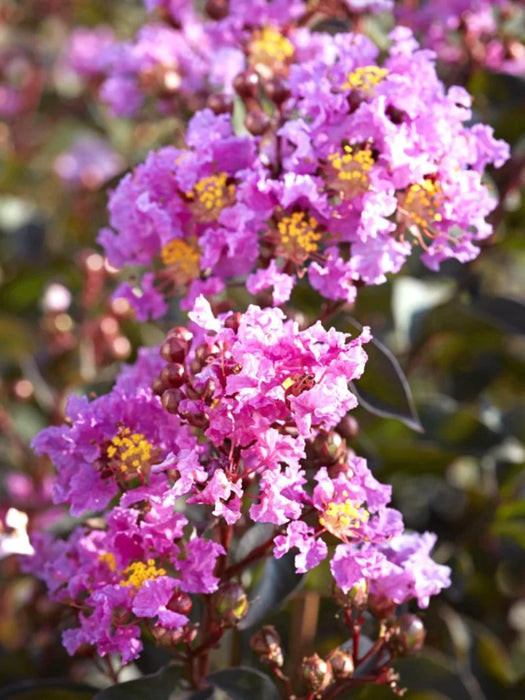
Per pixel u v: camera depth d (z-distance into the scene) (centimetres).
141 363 45
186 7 57
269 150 45
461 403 66
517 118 58
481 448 59
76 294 70
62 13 101
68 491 41
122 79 58
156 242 46
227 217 43
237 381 37
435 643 54
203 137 45
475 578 62
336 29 55
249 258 44
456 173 45
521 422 65
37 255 80
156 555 40
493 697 57
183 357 40
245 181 43
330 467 41
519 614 65
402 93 43
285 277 43
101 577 42
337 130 44
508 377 69
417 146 44
